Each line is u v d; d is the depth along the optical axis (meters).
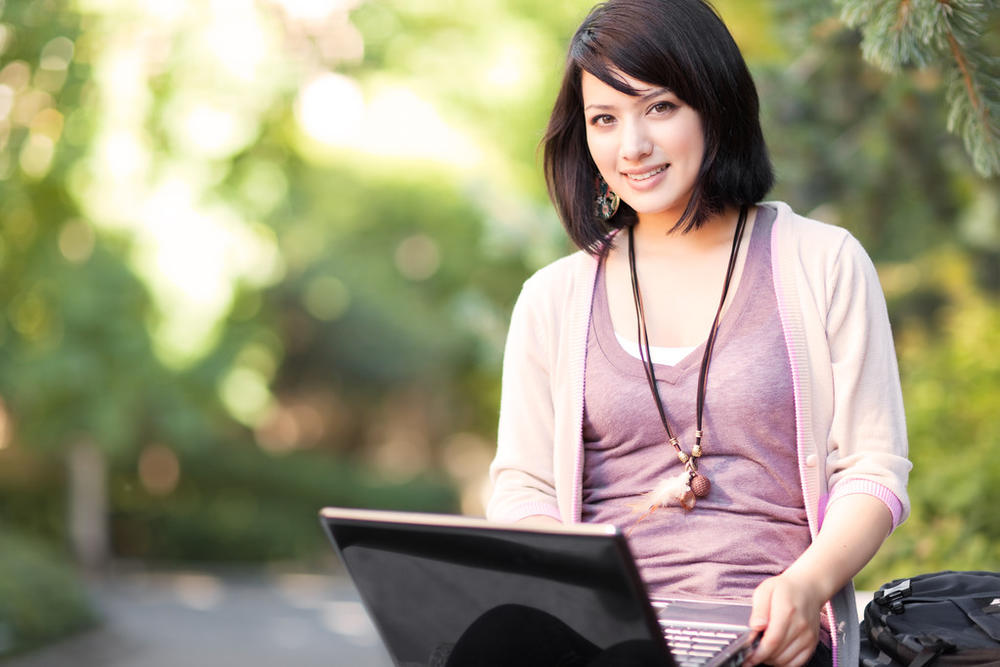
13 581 11.91
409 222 23.48
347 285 25.84
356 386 28.25
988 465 6.57
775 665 2.37
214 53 11.64
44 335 15.73
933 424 7.57
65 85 11.79
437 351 26.86
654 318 2.84
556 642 2.20
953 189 8.28
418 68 15.45
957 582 2.98
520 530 2.08
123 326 15.31
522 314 3.04
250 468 24.97
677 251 2.88
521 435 2.98
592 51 2.73
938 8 3.28
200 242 14.56
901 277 10.52
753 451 2.68
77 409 15.96
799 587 2.39
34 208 14.56
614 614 2.09
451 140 17.69
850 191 7.90
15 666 10.87
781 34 6.41
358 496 25.52
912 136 7.47
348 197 22.98
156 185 13.53
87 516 20.00
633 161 2.74
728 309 2.76
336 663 11.66
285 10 11.52
